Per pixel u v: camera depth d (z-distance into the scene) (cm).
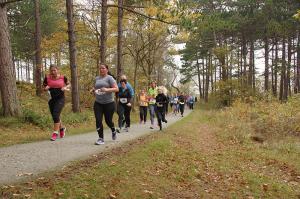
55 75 1091
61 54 3192
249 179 892
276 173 1055
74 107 2011
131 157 877
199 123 2362
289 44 4484
